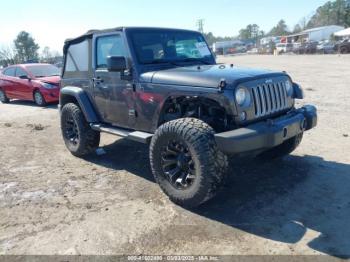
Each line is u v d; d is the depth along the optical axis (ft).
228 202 13.60
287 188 14.56
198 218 12.52
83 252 10.82
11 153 21.42
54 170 18.06
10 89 43.45
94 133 19.04
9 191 15.55
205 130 12.25
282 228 11.67
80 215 13.12
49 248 11.11
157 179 13.88
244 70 14.05
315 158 17.76
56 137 25.12
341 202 13.23
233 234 11.44
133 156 19.71
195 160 12.16
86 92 18.62
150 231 11.81
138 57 15.43
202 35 18.92
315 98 34.53
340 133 21.91
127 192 14.97
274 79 13.75
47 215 13.24
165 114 14.80
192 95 13.16
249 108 12.57
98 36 17.19
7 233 12.10
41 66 43.16
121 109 16.53
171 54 16.70
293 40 266.98
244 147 11.53
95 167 18.26
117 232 11.84
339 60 94.53
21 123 30.63
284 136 12.73
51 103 40.42
